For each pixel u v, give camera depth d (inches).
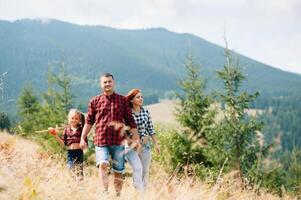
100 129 263.6
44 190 133.3
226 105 761.6
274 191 486.6
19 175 135.5
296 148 967.6
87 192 165.5
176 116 725.9
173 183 208.1
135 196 203.2
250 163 695.1
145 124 308.3
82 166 260.5
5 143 186.2
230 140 712.4
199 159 620.4
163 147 587.8
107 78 269.6
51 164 203.8
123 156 266.7
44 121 974.4
